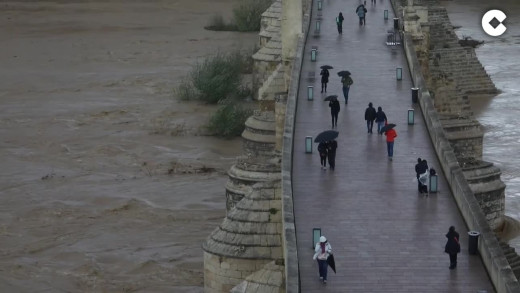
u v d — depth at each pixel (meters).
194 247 113.25
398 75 124.56
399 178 94.25
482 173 110.94
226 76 188.12
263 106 131.62
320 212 86.88
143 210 126.38
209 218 123.06
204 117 176.12
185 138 162.88
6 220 123.56
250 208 90.00
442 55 189.75
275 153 113.75
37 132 168.00
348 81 115.75
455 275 75.25
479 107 179.62
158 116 177.25
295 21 124.62
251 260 88.62
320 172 96.19
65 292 102.19
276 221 89.31
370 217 85.69
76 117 177.50
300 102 117.19
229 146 159.00
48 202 130.25
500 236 111.69
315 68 129.88
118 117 177.38
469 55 192.62
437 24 195.38
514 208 121.50
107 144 159.50
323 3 171.12
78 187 136.62
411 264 77.12
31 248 114.06
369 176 94.88
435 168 96.50
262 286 81.56
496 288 72.12
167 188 135.50
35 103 189.25
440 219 85.06
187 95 189.00
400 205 88.06
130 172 144.38
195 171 144.00
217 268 90.12
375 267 76.69
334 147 96.25
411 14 143.62
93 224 121.69
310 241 81.12
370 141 104.44
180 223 121.50
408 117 108.88
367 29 151.12
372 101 117.38
